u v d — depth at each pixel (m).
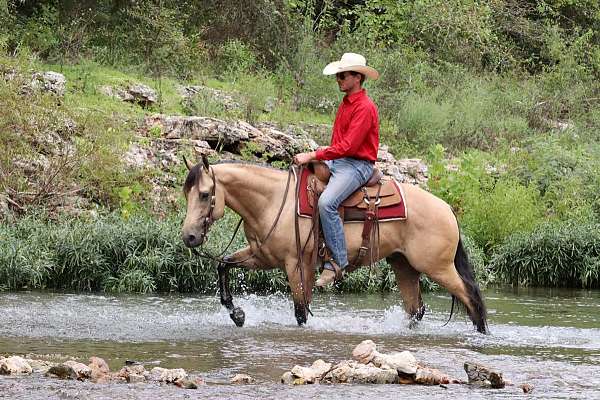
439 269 10.07
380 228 9.95
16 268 12.62
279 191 9.91
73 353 8.13
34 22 20.77
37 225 13.66
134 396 6.52
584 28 30.34
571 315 11.82
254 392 6.77
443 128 21.88
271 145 17.28
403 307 11.09
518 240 16.14
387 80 23.36
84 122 15.22
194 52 22.31
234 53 22.73
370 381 7.25
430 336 9.73
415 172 18.55
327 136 19.59
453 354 8.59
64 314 10.37
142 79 20.09
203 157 9.65
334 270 9.88
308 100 21.92
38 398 6.37
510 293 14.37
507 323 10.98
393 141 21.05
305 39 23.55
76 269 12.92
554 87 26.22
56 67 19.08
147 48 21.72
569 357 8.56
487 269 15.99
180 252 13.20
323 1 26.59
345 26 24.94
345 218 9.91
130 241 13.22
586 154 20.83
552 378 7.54
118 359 7.94
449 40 26.58
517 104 24.44
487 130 22.61
